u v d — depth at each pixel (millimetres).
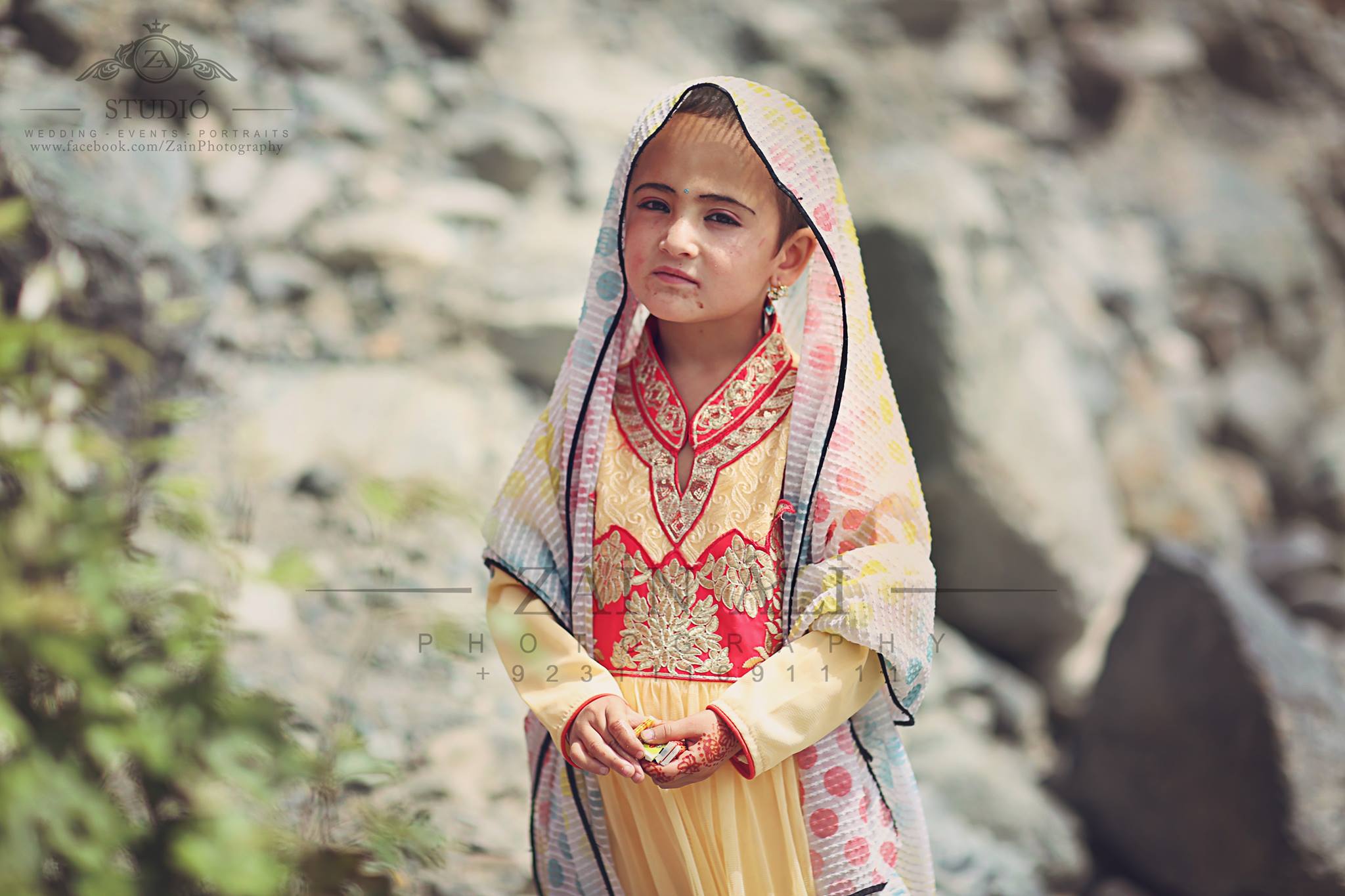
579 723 1608
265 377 3918
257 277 4172
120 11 4363
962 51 6695
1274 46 7426
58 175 3416
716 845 1625
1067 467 4602
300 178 4496
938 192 4652
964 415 4402
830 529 1642
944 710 4078
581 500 1706
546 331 4359
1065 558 4461
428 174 4902
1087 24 7215
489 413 4148
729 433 1675
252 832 1602
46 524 1604
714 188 1615
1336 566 5559
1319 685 3432
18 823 1396
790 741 1574
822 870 1664
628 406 1742
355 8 5285
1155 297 6250
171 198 4070
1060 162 6656
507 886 2584
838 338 1687
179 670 1719
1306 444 6258
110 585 1594
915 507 1700
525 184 5039
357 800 2650
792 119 1658
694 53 6078
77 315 3092
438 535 3584
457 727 2996
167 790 1684
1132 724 3680
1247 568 5426
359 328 4258
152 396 3209
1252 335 6516
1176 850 3498
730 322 1702
